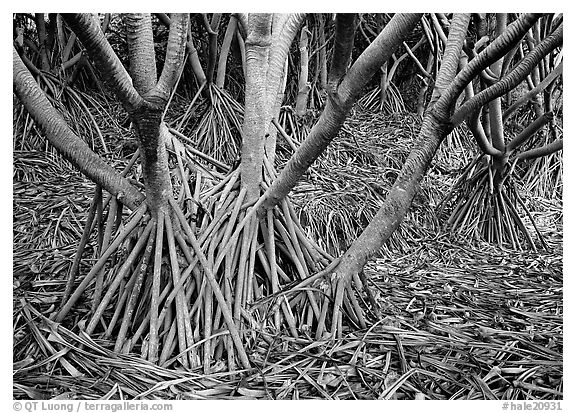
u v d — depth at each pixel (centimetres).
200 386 153
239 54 440
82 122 399
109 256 175
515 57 439
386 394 154
